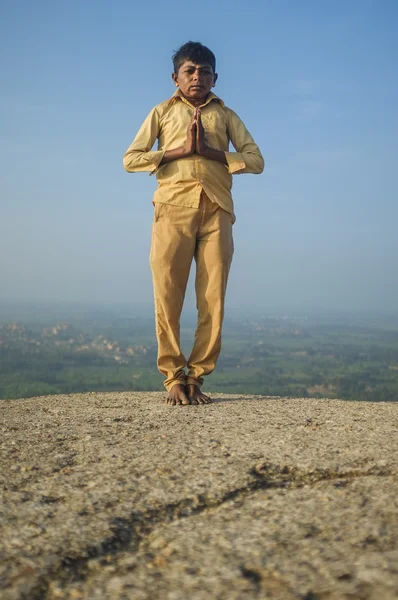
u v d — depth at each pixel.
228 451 2.57
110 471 2.34
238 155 3.99
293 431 2.95
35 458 2.55
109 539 1.79
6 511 1.97
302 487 2.18
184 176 3.94
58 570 1.63
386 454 2.47
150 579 1.57
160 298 4.01
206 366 4.10
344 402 4.10
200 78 4.03
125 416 3.50
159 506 2.00
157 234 4.02
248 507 1.99
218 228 4.03
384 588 1.46
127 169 4.04
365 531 1.75
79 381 94.06
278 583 1.52
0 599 1.49
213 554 1.67
